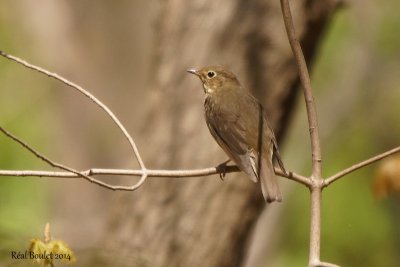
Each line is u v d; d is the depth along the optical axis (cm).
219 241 1083
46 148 1691
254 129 898
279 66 1057
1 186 1572
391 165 970
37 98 1725
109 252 902
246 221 1083
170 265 1088
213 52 1073
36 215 1525
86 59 1722
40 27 1739
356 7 1573
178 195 1088
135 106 1705
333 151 1634
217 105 938
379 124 1636
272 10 1057
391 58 1611
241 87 971
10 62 1731
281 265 1538
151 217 1097
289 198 1554
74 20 1734
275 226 1453
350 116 1625
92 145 1695
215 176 1077
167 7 1111
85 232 1412
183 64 1094
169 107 1102
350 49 1612
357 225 1617
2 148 1636
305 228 1599
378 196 978
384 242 1612
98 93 1709
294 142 1579
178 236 1086
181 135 1094
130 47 1725
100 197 1647
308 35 1045
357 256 1617
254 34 1059
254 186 1070
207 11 1080
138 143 1125
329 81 1628
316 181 761
